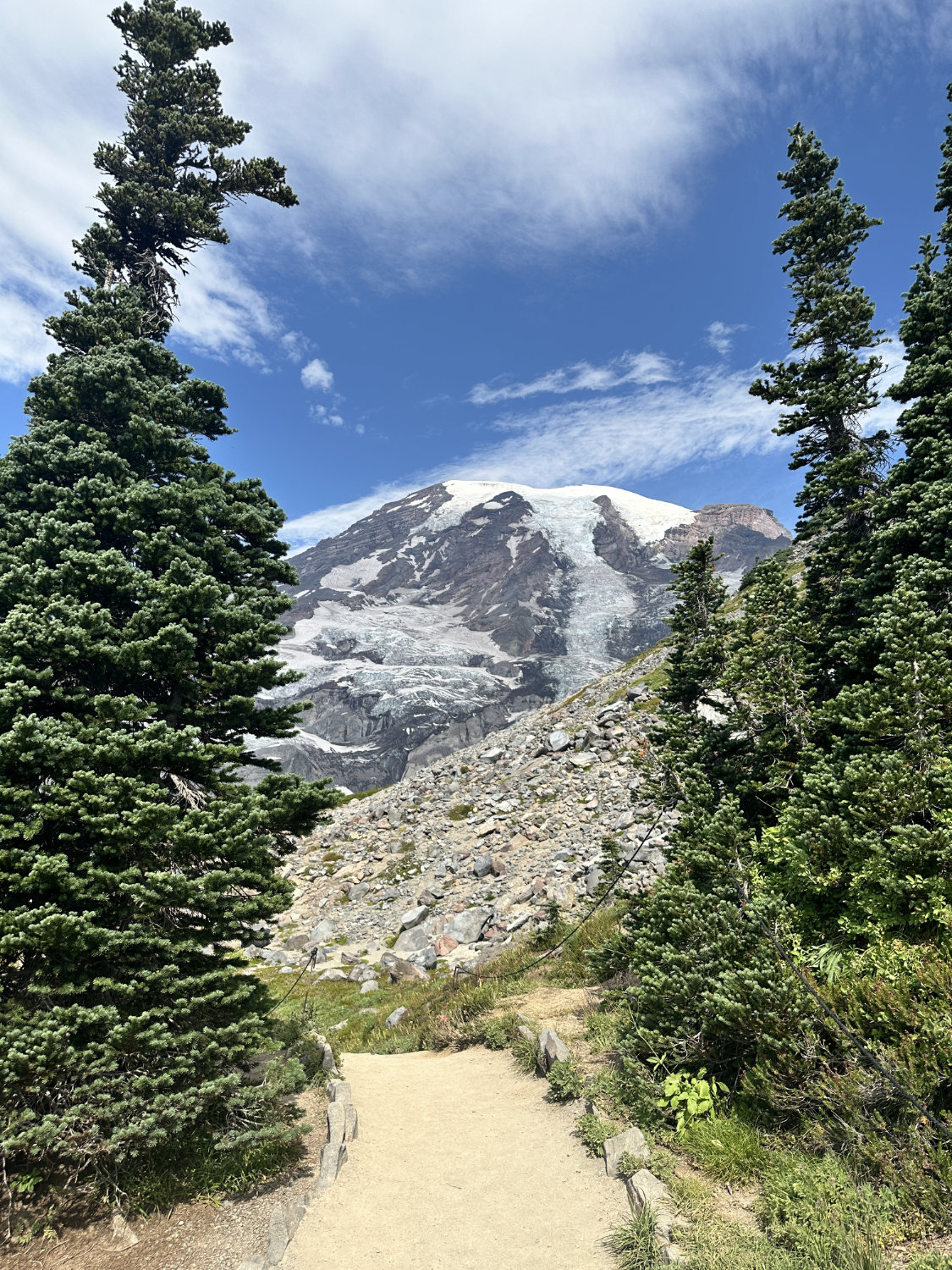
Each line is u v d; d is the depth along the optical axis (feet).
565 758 141.69
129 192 44.34
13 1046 22.54
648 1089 28.84
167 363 40.98
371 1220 24.73
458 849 123.44
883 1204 18.19
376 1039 62.95
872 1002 23.34
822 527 48.88
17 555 30.71
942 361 41.52
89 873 26.04
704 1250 18.66
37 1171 25.57
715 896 30.76
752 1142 23.07
